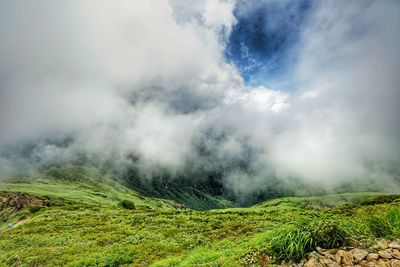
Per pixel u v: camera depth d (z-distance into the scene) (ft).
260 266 31.76
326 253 28.96
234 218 176.76
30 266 90.12
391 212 33.55
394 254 26.61
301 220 35.04
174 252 87.92
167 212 254.47
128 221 190.08
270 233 39.86
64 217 244.01
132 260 81.92
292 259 30.42
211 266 38.04
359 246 28.91
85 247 108.88
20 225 232.12
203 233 121.29
